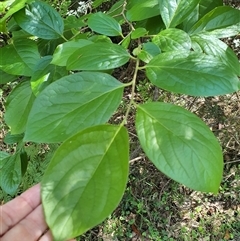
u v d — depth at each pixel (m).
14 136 0.42
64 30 0.39
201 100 1.03
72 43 0.31
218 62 0.25
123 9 0.39
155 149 0.21
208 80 0.24
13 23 0.38
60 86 0.24
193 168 0.21
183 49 0.29
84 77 0.24
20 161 0.39
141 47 0.30
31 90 0.36
